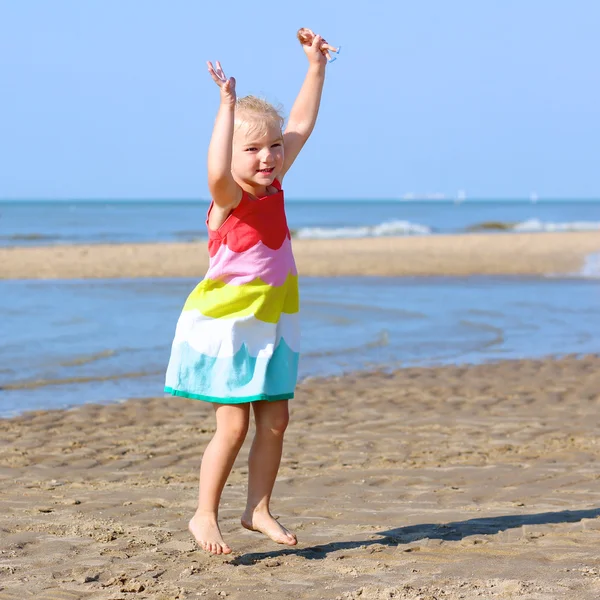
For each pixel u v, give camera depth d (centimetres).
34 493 505
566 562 373
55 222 6550
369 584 350
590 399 812
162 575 367
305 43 457
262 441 404
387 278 2169
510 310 1520
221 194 385
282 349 400
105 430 691
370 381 906
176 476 550
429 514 455
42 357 1025
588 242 3231
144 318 1370
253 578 362
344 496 495
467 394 839
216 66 390
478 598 327
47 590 349
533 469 555
